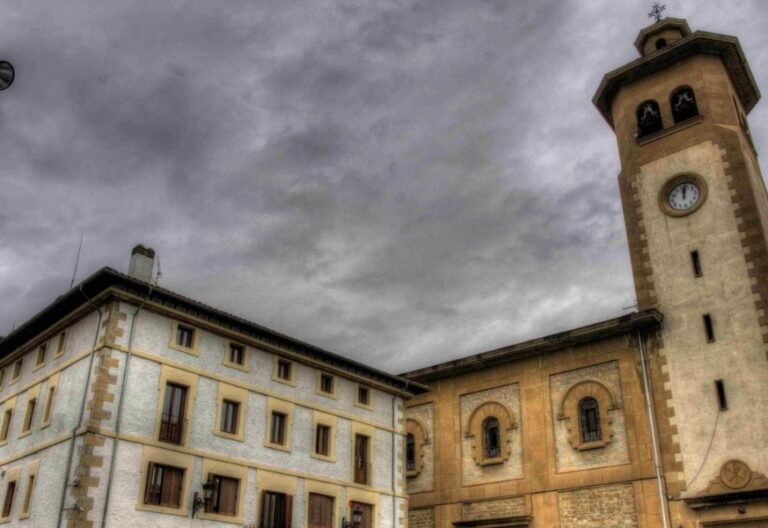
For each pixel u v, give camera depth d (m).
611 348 31.30
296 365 29.11
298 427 28.16
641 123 34.41
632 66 34.69
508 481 32.78
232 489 24.97
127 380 22.98
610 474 29.44
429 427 37.09
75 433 22.12
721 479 26.17
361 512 27.95
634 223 32.31
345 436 30.05
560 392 32.47
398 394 33.56
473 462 34.50
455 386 36.78
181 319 25.23
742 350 27.34
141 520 21.84
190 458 23.84
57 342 25.94
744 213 29.20
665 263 30.69
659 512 27.44
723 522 25.73
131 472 22.11
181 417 24.17
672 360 29.05
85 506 20.69
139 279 24.91
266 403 27.20
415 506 35.72
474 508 33.59
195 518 23.31
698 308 29.06
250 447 26.00
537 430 32.62
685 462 27.33
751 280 28.03
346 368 31.06
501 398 34.66
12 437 26.06
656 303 30.34
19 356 28.28
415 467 36.56
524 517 31.36
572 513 30.12
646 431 28.94
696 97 32.62
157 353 24.12
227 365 26.30
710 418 27.23
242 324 26.70
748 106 36.25
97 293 23.97
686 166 31.67
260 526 25.33
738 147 30.50
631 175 33.28
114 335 23.14
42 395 25.31
